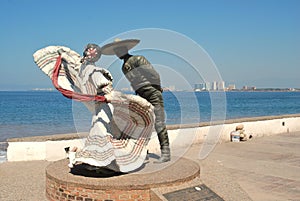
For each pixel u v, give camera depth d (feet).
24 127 78.69
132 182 17.33
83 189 17.24
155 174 18.83
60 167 20.59
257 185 21.90
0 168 26.84
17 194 20.08
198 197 17.20
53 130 72.38
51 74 20.33
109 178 18.12
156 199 16.84
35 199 19.15
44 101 223.30
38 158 29.81
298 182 22.68
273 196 19.63
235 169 26.50
